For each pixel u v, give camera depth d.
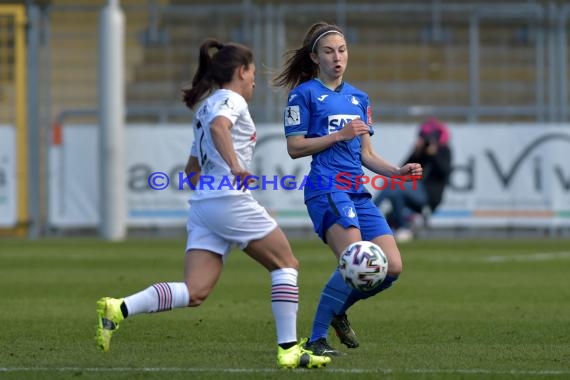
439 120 87.25
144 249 66.44
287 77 27.02
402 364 24.31
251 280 47.38
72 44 90.75
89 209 79.44
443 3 94.94
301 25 87.12
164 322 32.53
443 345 27.88
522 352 26.53
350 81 90.69
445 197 77.06
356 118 26.05
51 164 79.50
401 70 90.69
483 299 39.78
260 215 22.95
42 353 26.03
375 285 23.17
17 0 81.12
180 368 23.47
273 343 28.09
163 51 91.06
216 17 89.50
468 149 77.44
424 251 65.81
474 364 24.41
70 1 94.75
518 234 79.25
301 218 77.31
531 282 46.50
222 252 23.05
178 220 78.69
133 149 78.56
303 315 34.97
